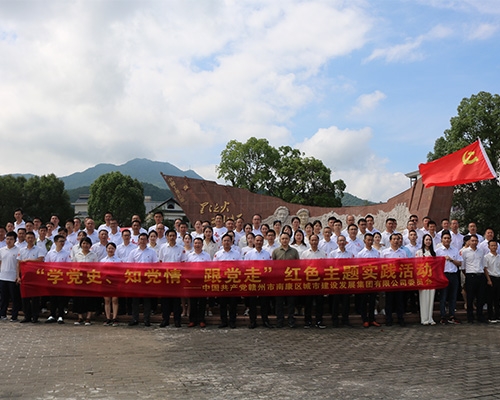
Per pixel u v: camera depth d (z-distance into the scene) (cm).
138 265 1010
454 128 3250
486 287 1048
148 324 1005
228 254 1038
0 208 4641
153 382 602
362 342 845
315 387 584
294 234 1155
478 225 3109
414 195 1688
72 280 1020
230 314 991
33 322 1047
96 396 546
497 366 680
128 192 4662
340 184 4047
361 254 1037
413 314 1052
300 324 1014
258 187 4028
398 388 580
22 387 577
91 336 894
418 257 1019
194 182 2003
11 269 1084
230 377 627
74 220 1290
